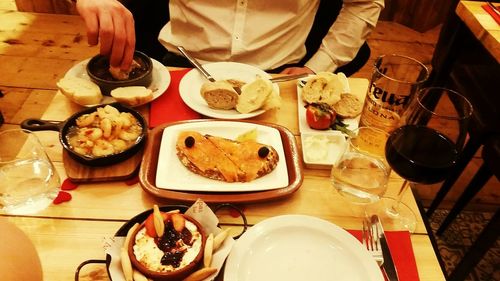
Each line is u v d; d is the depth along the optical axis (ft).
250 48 4.81
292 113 3.63
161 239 2.19
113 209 2.65
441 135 2.61
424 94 2.91
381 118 3.17
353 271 2.33
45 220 2.53
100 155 2.79
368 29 5.09
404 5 10.39
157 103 3.58
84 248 2.40
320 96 3.62
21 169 2.70
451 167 2.49
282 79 3.91
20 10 9.98
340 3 5.25
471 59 5.69
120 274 2.09
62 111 3.40
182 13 4.83
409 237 2.59
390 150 2.61
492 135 4.79
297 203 2.80
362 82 4.09
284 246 2.43
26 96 7.45
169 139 3.05
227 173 2.76
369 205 2.85
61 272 2.26
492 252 5.80
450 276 5.02
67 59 8.55
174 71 3.97
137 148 2.93
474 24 4.60
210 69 4.00
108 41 3.40
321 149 3.17
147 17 5.33
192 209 2.32
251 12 4.67
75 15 10.00
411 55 9.69
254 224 2.64
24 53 8.58
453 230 6.05
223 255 2.22
